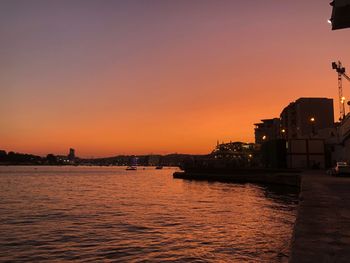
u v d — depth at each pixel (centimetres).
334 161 10050
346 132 7569
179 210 5097
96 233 3297
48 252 2573
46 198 7300
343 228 1312
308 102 12494
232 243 2811
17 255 2492
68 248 2694
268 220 4006
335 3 2097
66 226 3712
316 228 1311
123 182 14538
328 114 12488
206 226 3641
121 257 2412
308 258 916
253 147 18188
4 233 3309
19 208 5478
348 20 2220
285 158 10894
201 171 15888
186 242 2866
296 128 13025
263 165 12475
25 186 11675
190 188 10231
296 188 7631
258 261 2273
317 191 2895
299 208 1861
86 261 2323
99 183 13750
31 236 3161
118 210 5153
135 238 3050
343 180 4597
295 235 1194
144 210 5134
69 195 8081
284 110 14400
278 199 6384
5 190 9756
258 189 8856
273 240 2917
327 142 10556
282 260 2294
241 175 12356
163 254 2484
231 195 7512
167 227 3603
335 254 954
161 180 16175
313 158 10512
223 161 17750
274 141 11081
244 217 4275
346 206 1934
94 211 5044
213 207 5441
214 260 2309
